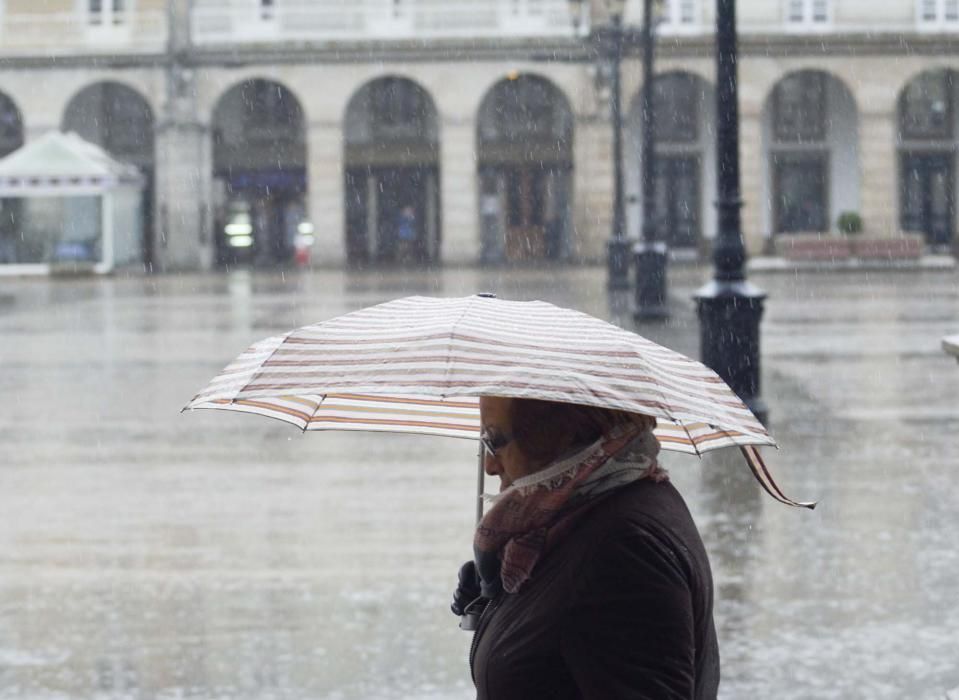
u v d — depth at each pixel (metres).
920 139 55.78
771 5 53.91
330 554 9.99
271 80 55.03
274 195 56.22
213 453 14.41
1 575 9.50
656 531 3.00
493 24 54.12
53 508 11.71
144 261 56.31
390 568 9.59
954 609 8.53
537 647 2.99
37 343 26.02
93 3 53.91
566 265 53.12
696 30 53.66
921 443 14.41
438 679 7.34
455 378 3.06
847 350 23.08
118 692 7.16
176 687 7.24
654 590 2.94
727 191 15.22
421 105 56.19
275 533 10.69
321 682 7.30
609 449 3.10
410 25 54.34
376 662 7.61
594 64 53.22
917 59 53.62
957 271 47.75
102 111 56.22
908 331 26.11
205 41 54.06
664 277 28.03
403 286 40.41
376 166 56.28
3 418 16.95
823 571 9.39
